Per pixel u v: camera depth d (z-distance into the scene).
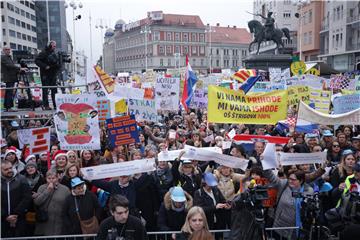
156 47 106.31
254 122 8.48
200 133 10.57
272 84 14.01
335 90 14.66
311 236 5.29
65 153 7.43
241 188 6.45
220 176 6.70
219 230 5.74
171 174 6.88
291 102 11.80
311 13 57.41
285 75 14.68
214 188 6.17
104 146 9.82
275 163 6.27
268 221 6.29
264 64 28.94
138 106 10.26
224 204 5.89
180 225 5.89
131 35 117.00
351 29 47.75
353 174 6.40
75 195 6.01
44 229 6.12
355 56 46.81
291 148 8.25
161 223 5.92
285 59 28.86
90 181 6.34
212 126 13.04
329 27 52.47
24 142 7.69
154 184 6.68
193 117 13.33
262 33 31.91
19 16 72.12
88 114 7.61
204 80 20.53
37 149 7.74
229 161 6.64
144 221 6.53
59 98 7.59
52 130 11.23
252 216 5.09
